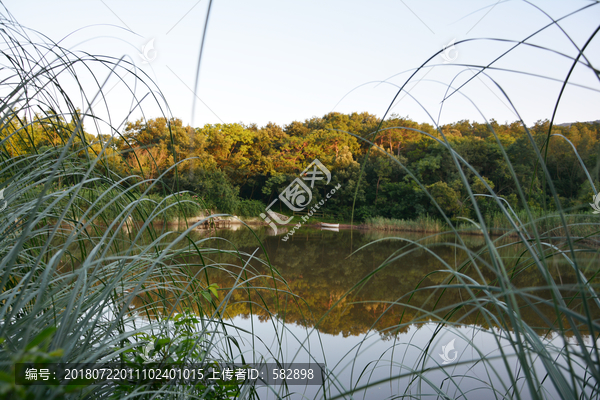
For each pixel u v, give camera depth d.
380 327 2.58
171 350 0.71
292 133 24.61
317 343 2.13
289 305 3.19
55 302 0.65
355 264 6.27
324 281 4.77
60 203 0.87
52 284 0.69
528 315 2.24
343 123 21.44
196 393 0.70
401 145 20.80
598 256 0.68
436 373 1.58
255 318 2.64
